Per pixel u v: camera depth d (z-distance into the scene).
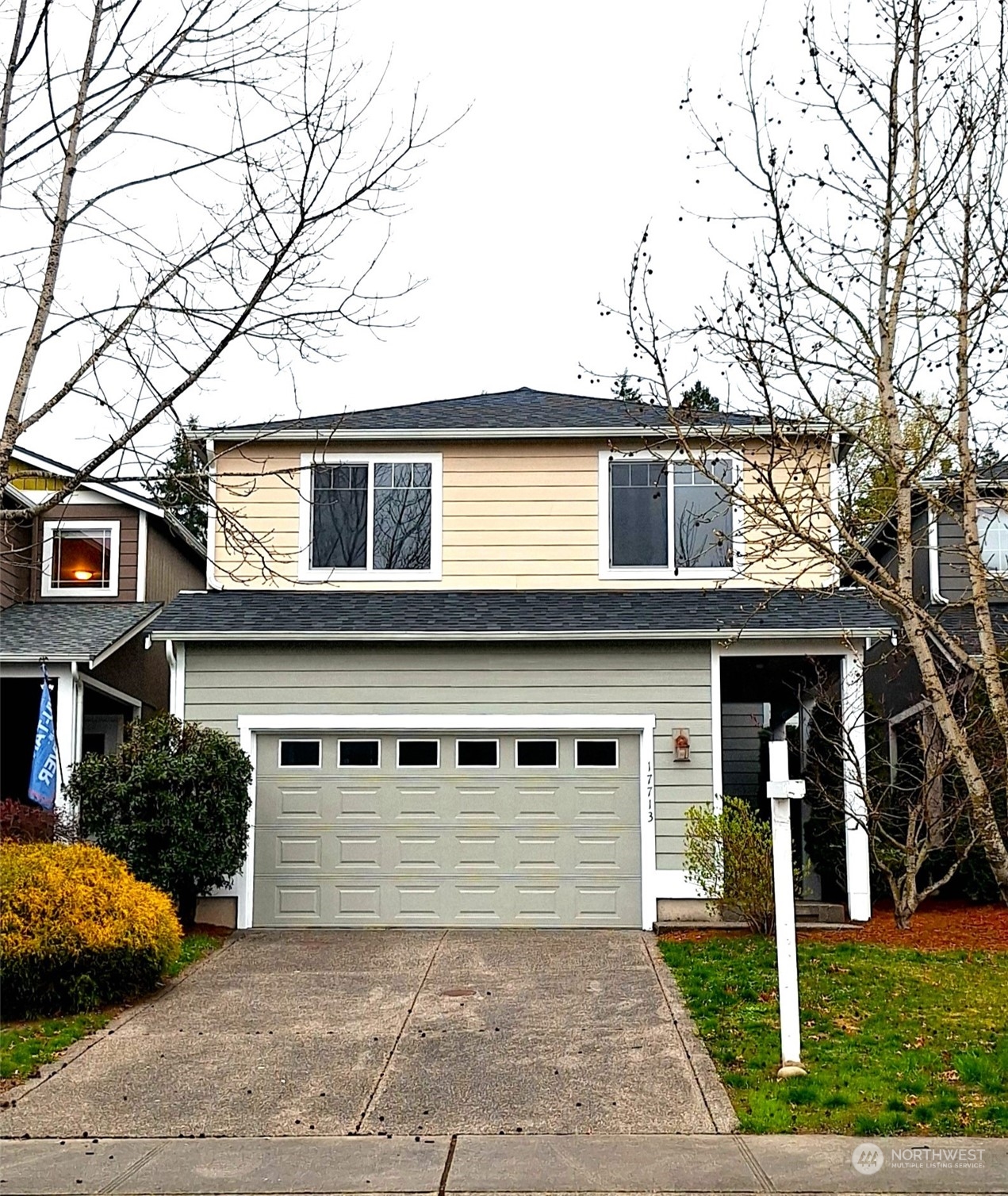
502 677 14.76
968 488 10.19
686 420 12.32
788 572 15.71
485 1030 9.57
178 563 21.81
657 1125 7.39
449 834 14.62
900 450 11.05
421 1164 6.73
